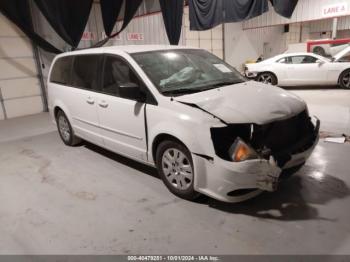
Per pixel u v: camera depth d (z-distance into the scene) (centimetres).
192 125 251
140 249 226
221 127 242
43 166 402
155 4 982
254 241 226
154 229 248
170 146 281
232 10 855
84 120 403
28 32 772
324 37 1714
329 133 461
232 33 1362
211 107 254
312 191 291
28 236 251
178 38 940
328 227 236
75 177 359
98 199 303
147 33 1031
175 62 336
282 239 226
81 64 403
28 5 771
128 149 336
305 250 213
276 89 313
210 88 302
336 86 934
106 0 870
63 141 490
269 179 237
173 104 271
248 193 255
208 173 249
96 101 363
